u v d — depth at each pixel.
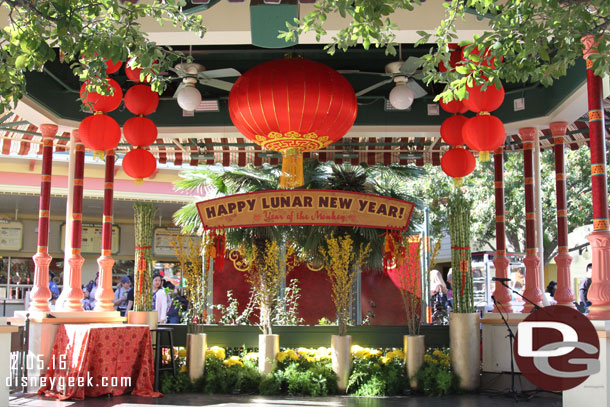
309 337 7.68
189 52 6.93
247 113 5.53
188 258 7.46
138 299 7.47
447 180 16.47
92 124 5.92
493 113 7.94
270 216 6.69
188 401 6.27
